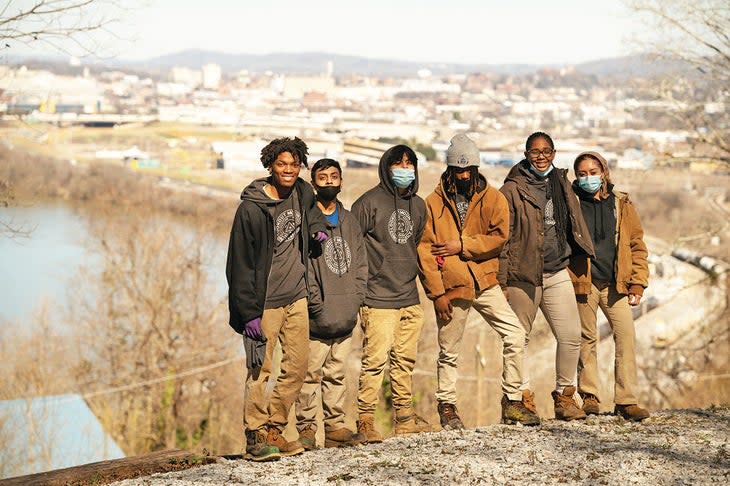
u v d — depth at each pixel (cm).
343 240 634
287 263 593
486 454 605
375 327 668
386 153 661
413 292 678
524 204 691
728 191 3103
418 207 672
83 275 3675
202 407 3306
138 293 3406
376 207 661
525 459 591
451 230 683
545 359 3161
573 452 609
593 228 716
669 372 3055
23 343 3083
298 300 601
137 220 3616
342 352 650
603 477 550
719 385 2898
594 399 750
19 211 1146
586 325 736
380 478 548
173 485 538
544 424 706
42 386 2939
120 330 3372
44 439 2177
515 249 695
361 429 671
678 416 745
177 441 3244
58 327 3525
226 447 3294
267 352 595
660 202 3428
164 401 3212
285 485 536
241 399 3350
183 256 3544
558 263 700
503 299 698
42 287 5100
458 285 684
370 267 667
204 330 3441
